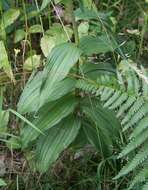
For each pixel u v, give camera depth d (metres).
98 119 0.55
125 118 0.42
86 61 0.58
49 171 0.62
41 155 0.56
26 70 0.63
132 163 0.41
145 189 0.41
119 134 0.57
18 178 0.62
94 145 0.57
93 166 0.62
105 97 0.44
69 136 0.56
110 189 0.58
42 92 0.49
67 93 0.56
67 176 0.61
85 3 0.61
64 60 0.49
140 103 0.43
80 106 0.56
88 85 0.45
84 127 0.58
